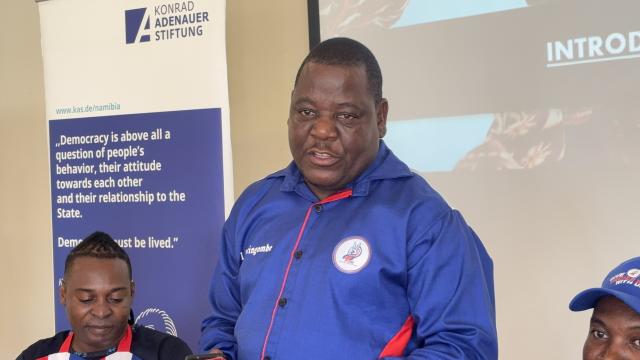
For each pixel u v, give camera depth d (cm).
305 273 120
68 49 252
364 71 119
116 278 175
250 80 290
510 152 233
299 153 122
